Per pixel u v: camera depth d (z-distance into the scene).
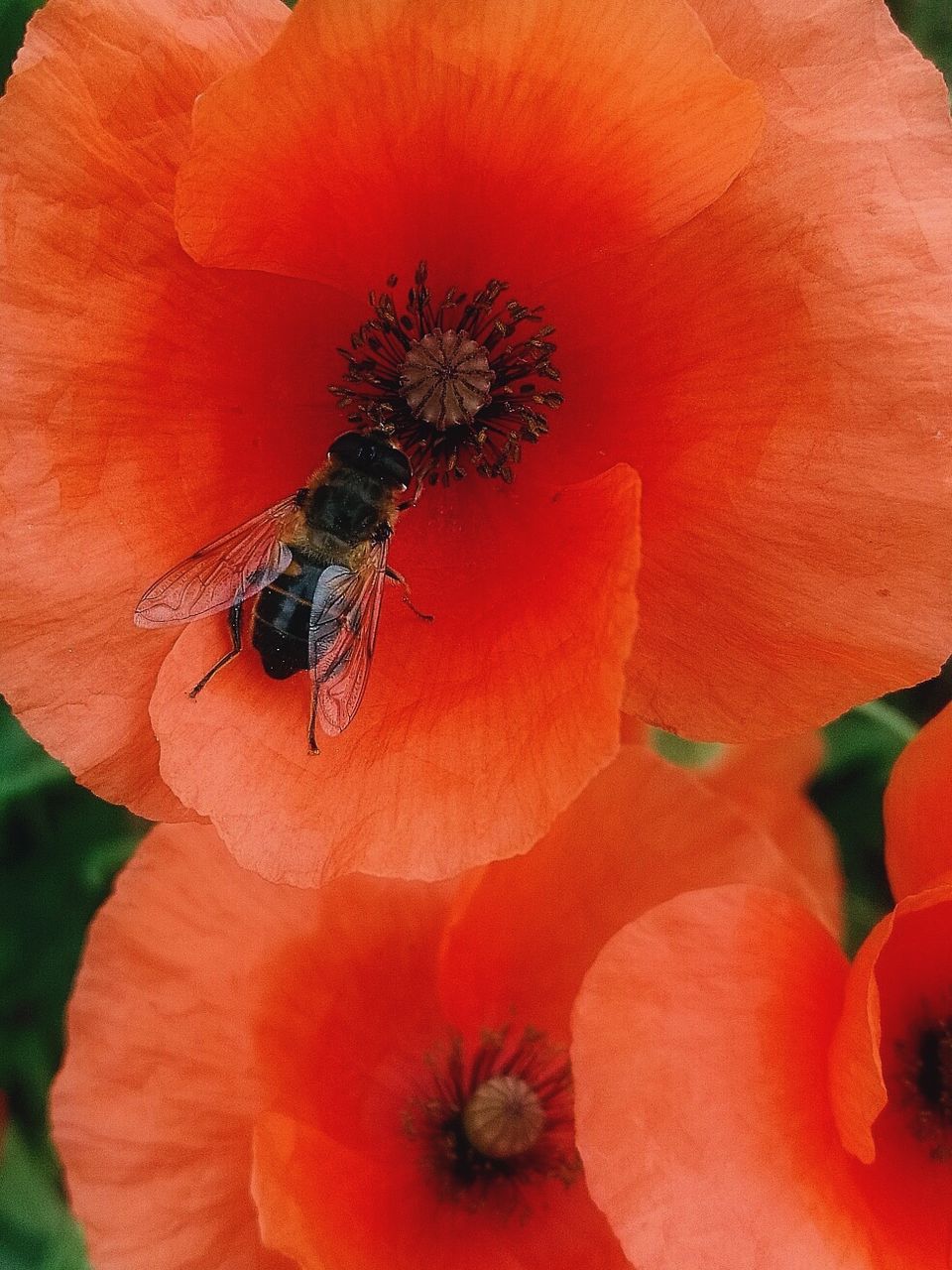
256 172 0.06
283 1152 0.08
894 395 0.07
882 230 0.07
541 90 0.06
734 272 0.07
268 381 0.08
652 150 0.07
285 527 0.07
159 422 0.07
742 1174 0.07
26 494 0.07
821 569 0.07
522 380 0.08
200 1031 0.08
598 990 0.07
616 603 0.06
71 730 0.07
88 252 0.07
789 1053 0.07
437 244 0.07
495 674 0.07
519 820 0.06
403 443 0.08
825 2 0.07
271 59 0.06
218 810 0.07
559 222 0.07
